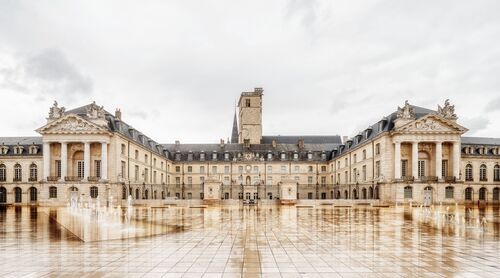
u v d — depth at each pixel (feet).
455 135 210.79
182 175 322.75
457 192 206.08
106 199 208.64
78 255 49.60
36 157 244.83
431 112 223.30
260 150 328.70
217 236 68.64
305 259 47.55
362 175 248.11
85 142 211.82
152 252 51.90
